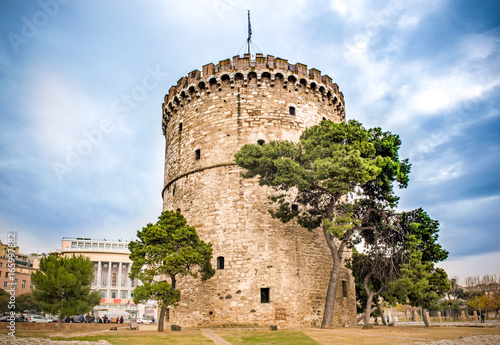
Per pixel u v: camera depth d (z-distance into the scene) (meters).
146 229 27.56
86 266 38.34
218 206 32.69
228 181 32.88
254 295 29.89
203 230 32.75
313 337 21.41
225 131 34.22
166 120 41.81
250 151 27.47
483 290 93.81
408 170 32.47
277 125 34.09
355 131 28.34
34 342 20.16
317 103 36.84
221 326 29.58
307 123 35.28
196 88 36.66
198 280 31.55
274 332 24.62
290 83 35.59
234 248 31.22
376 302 40.06
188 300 31.62
